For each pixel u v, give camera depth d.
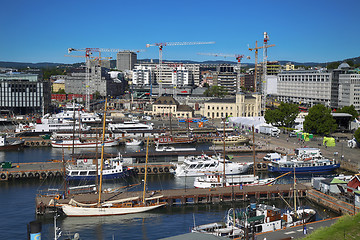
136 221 108.69
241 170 157.88
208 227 93.69
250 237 87.50
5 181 146.38
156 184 143.38
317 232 84.06
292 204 122.69
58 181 146.62
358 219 88.88
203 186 134.38
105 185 142.00
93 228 103.69
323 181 128.00
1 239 95.69
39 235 56.44
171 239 60.50
